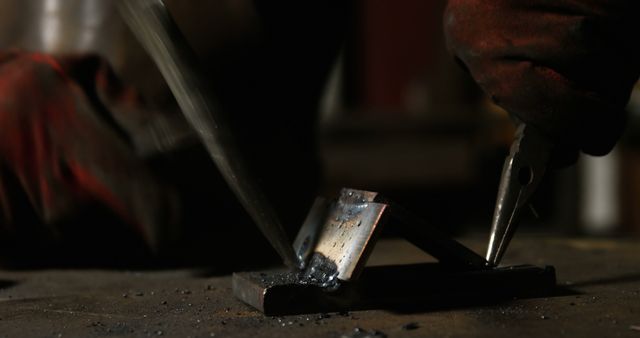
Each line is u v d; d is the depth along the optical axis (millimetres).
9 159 783
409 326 615
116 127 788
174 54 674
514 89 667
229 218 837
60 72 788
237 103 850
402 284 655
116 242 816
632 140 1889
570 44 660
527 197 677
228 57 835
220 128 673
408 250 906
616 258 847
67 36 819
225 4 831
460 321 625
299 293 644
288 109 898
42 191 789
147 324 641
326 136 2381
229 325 629
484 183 2361
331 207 685
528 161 677
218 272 802
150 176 790
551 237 996
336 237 661
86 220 801
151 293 727
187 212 804
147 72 790
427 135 2375
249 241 864
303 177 917
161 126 785
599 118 666
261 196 668
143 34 706
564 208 1767
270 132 879
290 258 672
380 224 632
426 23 2715
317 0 885
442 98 2617
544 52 663
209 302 691
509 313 641
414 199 2377
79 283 770
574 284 723
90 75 802
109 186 788
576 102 660
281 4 854
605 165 2021
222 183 814
